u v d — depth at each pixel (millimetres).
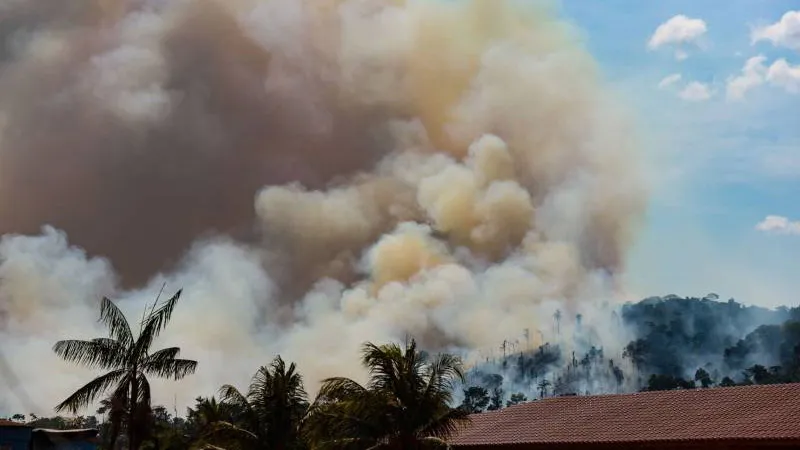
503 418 43969
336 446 34469
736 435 33438
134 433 32344
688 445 34281
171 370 33062
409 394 34875
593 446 36812
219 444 38719
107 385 32438
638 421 38344
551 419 41750
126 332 32938
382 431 34719
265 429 39125
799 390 37500
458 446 41250
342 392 35281
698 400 39125
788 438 32031
